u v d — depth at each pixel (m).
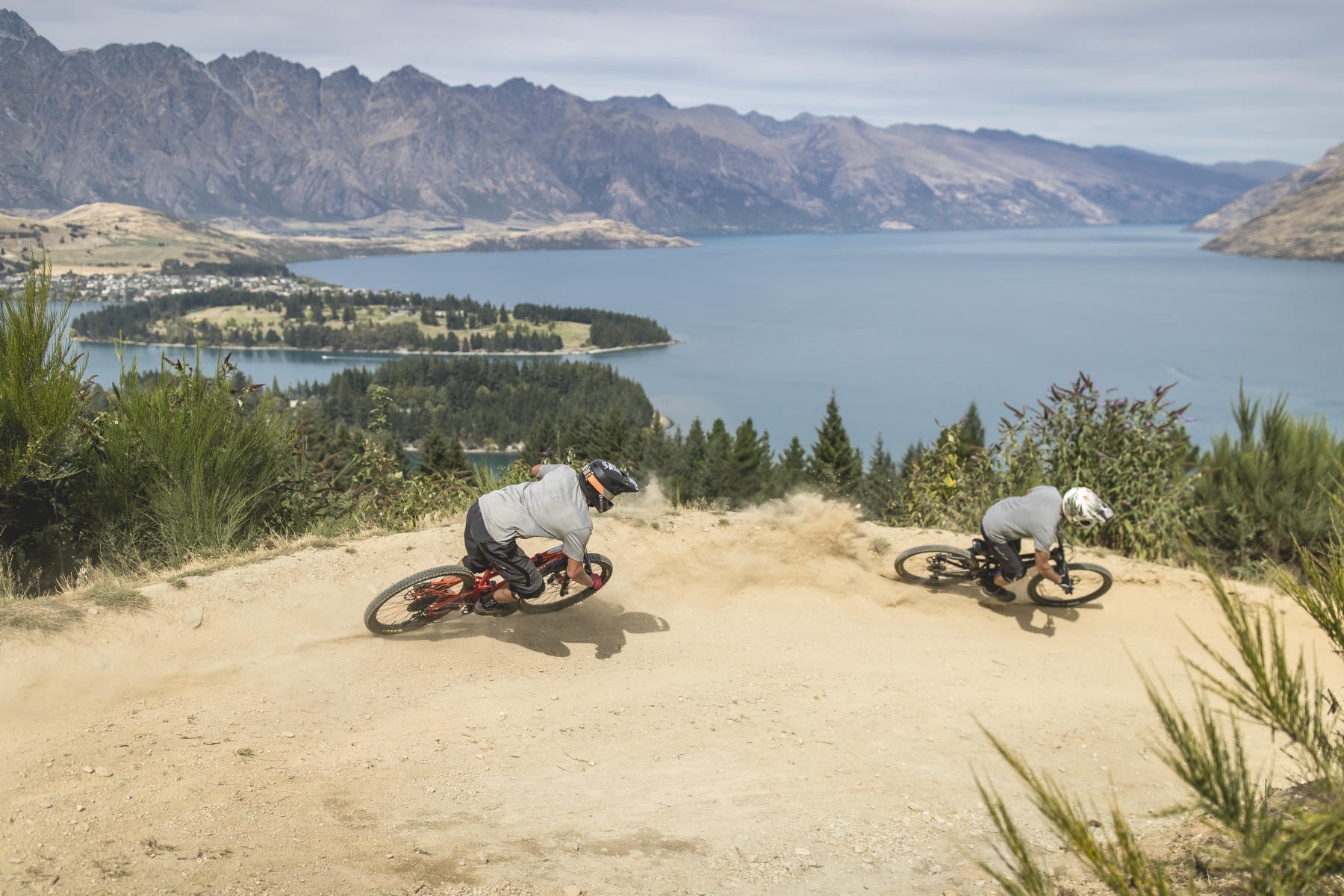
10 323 6.30
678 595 7.36
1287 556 9.33
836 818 4.24
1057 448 10.23
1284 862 2.01
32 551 6.75
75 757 3.95
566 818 4.04
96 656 4.91
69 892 2.97
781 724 5.44
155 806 3.65
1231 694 2.27
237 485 7.43
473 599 6.00
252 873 3.24
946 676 6.54
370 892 3.19
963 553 7.67
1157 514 9.32
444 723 4.96
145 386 7.45
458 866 3.48
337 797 3.99
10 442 6.30
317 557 6.61
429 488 9.55
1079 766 5.16
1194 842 3.27
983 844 4.01
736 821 4.14
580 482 5.68
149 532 7.00
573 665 5.97
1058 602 7.97
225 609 5.73
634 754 4.82
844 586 7.82
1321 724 2.20
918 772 4.90
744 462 62.31
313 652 5.57
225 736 4.42
